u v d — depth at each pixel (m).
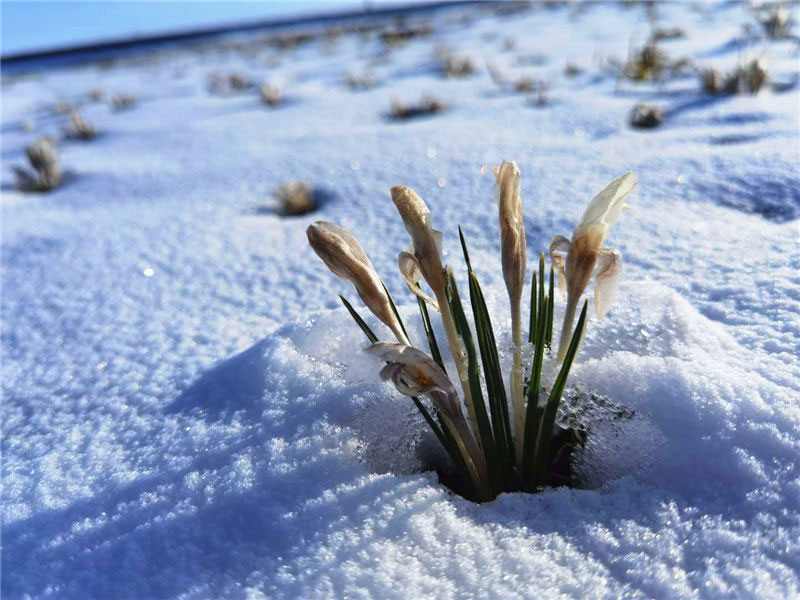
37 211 0.59
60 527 0.19
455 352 0.18
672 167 0.45
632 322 0.24
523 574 0.15
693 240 0.33
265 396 0.23
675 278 0.29
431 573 0.15
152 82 1.98
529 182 0.46
